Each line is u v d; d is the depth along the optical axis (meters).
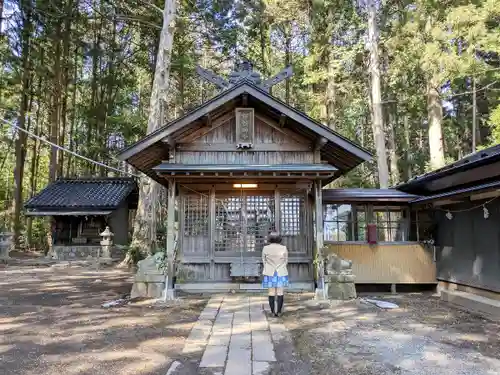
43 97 21.75
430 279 9.03
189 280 8.34
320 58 16.77
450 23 11.45
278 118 8.34
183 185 8.53
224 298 7.74
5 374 3.78
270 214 8.57
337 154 8.63
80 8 21.39
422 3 13.01
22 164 21.83
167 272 7.78
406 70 15.56
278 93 25.42
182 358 4.30
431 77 13.37
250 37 21.97
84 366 4.02
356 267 9.01
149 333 5.32
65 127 25.75
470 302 7.13
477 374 3.88
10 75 20.11
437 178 8.26
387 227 9.44
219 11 18.61
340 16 17.36
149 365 4.06
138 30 20.52
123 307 7.06
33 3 17.44
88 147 22.25
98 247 16.92
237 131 8.36
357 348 4.73
